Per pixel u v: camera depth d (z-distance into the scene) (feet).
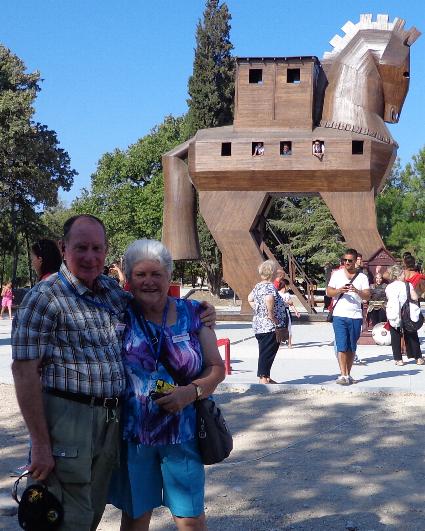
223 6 170.60
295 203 191.93
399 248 202.49
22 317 13.02
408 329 46.62
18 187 147.95
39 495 12.92
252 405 34.14
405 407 33.40
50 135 147.95
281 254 184.96
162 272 14.12
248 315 85.61
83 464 13.01
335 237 177.27
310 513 19.88
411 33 85.15
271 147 83.35
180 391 13.66
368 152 81.41
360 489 21.89
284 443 27.37
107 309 13.69
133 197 227.20
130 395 13.91
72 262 13.39
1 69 146.30
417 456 25.32
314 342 63.10
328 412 32.48
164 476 14.15
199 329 14.55
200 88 170.19
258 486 22.26
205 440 14.08
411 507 20.30
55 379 13.07
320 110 85.61
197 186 85.56
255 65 84.84
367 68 84.12
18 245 159.22
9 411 32.55
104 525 19.33
